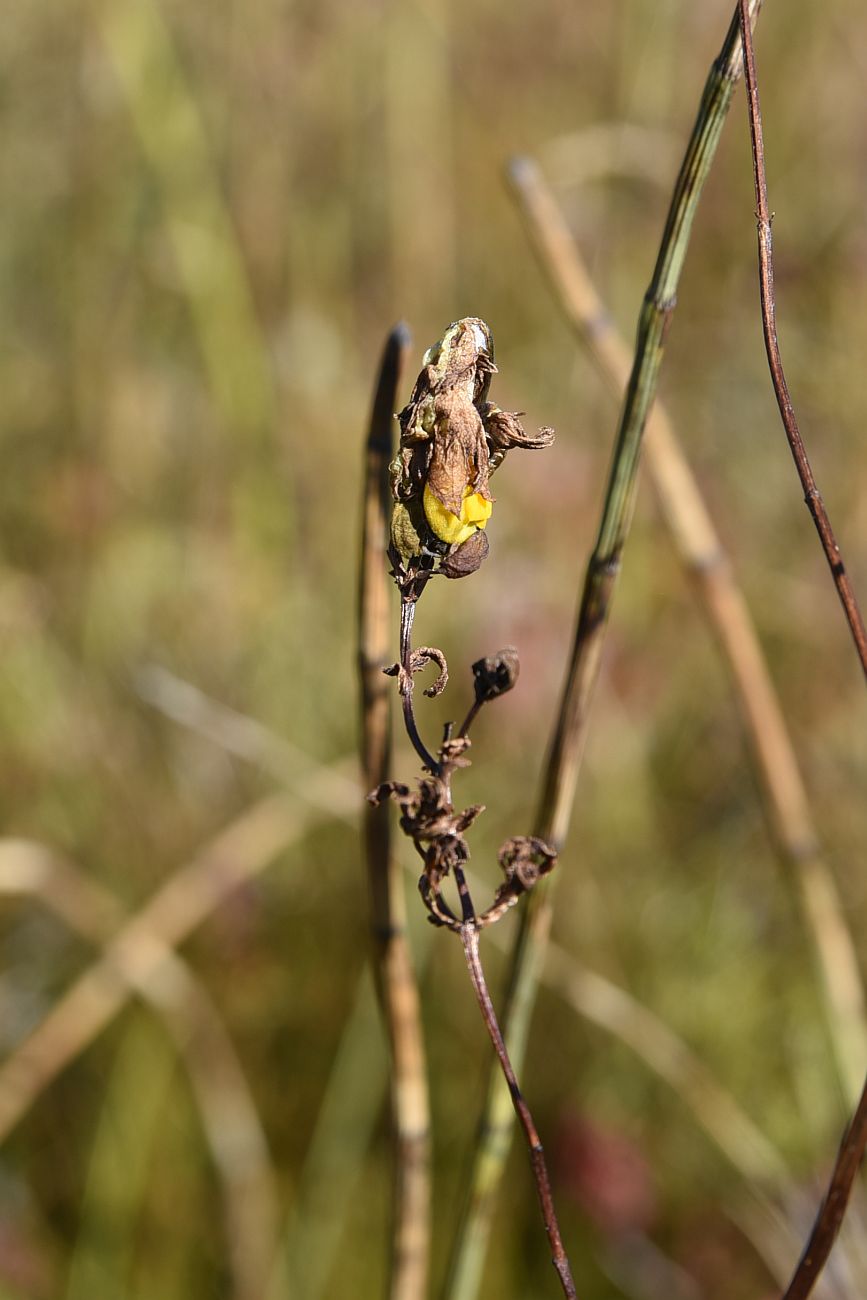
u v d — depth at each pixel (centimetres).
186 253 116
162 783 95
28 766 95
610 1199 76
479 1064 82
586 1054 82
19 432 115
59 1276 77
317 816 79
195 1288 76
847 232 119
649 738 99
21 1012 87
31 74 128
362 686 49
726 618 57
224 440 115
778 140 129
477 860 89
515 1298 76
